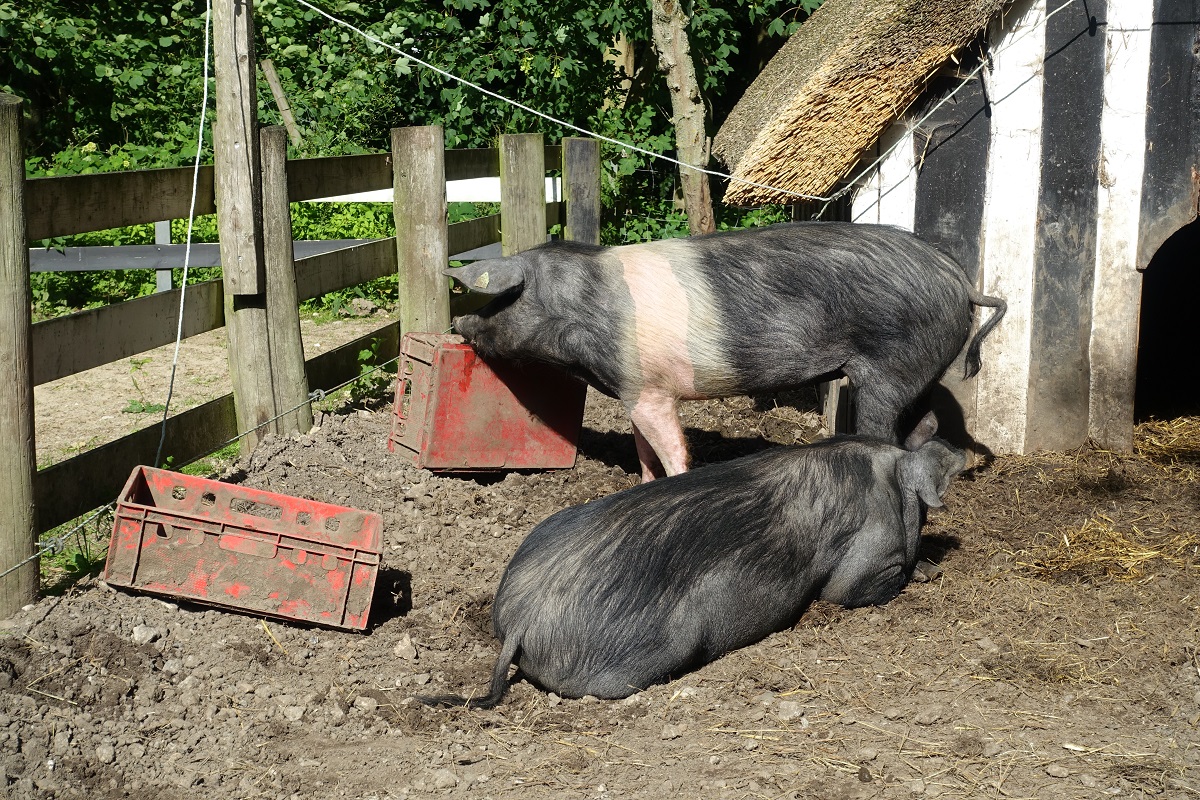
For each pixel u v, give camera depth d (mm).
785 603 4352
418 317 6211
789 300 4949
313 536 4410
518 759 3855
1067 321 5641
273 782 3766
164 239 7508
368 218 8945
